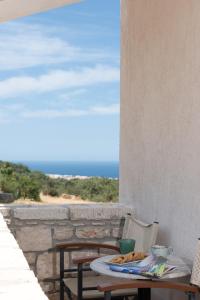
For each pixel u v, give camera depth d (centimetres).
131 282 324
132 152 527
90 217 496
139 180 504
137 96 516
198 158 382
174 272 344
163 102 451
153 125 473
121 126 562
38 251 483
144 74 496
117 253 500
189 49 400
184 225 404
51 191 2092
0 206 491
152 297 470
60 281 450
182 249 405
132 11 530
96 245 459
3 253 214
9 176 1895
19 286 167
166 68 444
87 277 452
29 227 481
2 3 547
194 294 327
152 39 475
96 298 405
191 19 397
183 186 407
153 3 472
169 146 436
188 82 401
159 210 454
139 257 371
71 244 455
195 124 388
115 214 503
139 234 446
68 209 490
